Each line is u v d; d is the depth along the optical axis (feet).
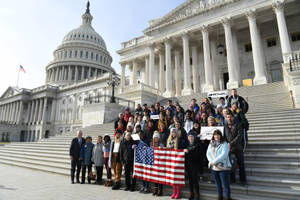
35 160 42.14
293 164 20.30
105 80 178.50
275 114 35.88
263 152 23.84
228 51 71.67
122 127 30.89
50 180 28.09
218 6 76.69
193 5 86.48
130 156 23.27
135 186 24.00
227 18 74.43
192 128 22.56
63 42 291.38
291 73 41.27
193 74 91.56
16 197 20.17
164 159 20.95
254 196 17.98
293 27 76.69
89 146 27.09
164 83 105.40
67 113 207.10
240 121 22.50
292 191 17.07
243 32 88.28
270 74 79.51
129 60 118.21
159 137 22.98
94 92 186.60
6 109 261.24
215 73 85.46
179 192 19.70
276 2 66.33
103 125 56.44
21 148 56.13
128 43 121.29
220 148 17.43
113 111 65.72
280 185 18.45
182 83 102.17
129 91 76.95
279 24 64.69
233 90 27.37
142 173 22.18
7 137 210.79
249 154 24.11
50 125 212.02
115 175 23.98
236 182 20.36
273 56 80.02
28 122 227.81
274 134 28.30
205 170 22.91
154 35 94.89
